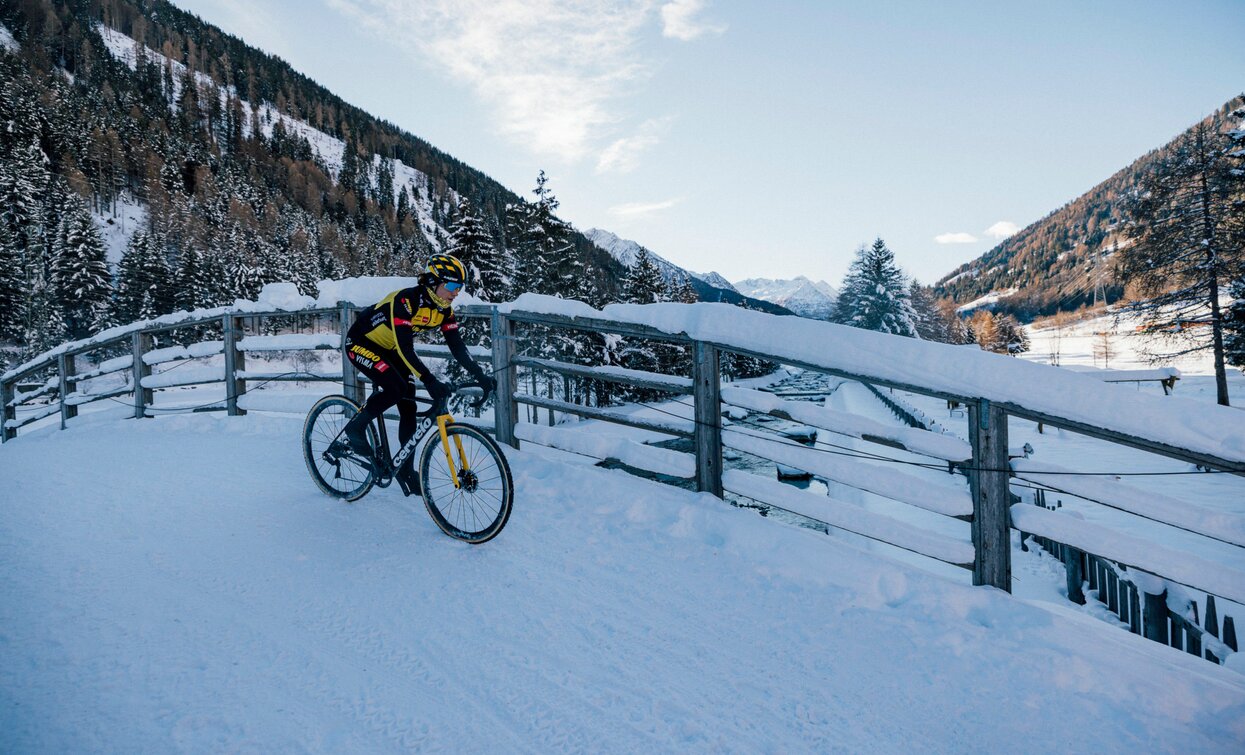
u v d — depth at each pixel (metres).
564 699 2.19
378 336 3.64
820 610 2.86
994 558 3.07
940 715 2.20
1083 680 2.38
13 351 51.72
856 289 60.06
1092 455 13.98
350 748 1.91
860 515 3.46
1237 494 9.65
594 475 4.33
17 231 70.31
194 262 65.00
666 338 4.12
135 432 6.45
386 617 2.72
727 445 3.95
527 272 29.59
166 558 3.26
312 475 4.36
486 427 5.30
